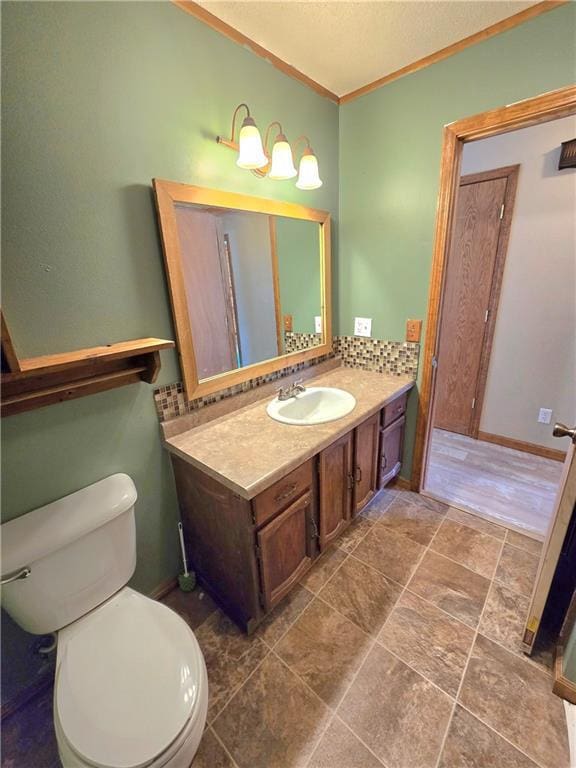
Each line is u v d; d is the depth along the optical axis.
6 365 0.88
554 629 1.35
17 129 0.90
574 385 2.40
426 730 1.07
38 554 0.97
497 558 1.70
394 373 2.11
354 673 1.23
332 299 2.19
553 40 1.31
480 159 2.42
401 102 1.72
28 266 0.98
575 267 2.24
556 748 1.01
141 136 1.15
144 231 1.21
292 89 1.64
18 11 0.87
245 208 1.50
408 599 1.50
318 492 1.50
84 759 0.76
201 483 1.32
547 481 2.31
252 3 1.23
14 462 1.04
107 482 1.23
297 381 1.98
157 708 0.84
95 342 1.15
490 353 2.70
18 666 1.15
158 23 1.14
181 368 1.40
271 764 1.01
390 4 1.26
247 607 1.35
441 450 2.76
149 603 1.13
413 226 1.84
